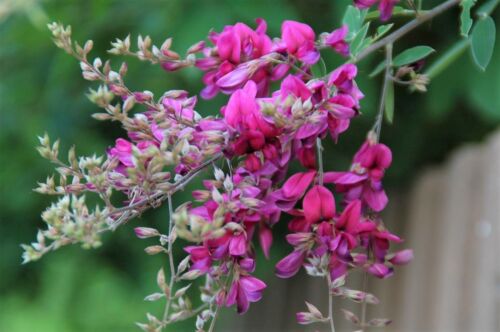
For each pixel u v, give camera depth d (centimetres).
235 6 83
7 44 109
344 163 118
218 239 57
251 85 57
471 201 126
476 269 124
